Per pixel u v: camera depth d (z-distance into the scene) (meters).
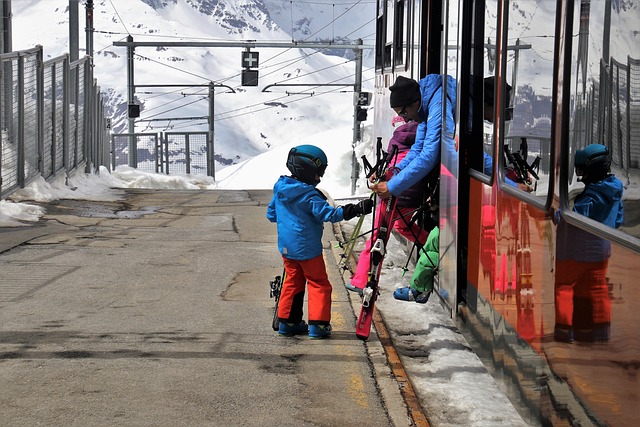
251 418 5.25
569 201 4.04
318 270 7.01
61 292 8.58
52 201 16.67
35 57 17.12
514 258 5.05
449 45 7.32
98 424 5.08
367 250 7.59
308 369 6.23
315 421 5.22
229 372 6.12
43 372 6.02
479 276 6.09
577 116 3.94
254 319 7.64
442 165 7.41
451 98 7.11
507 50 5.34
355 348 6.77
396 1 11.26
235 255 10.85
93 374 6.00
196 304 8.17
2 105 15.14
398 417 5.29
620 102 3.43
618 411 3.45
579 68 3.92
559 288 4.16
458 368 6.37
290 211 6.98
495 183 5.61
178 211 16.00
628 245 3.31
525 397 4.76
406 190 8.02
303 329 7.17
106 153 28.06
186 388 5.76
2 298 8.29
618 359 3.44
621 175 3.40
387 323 7.66
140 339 6.91
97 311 7.82
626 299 3.36
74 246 11.35
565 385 4.08
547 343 4.35
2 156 15.58
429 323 7.60
